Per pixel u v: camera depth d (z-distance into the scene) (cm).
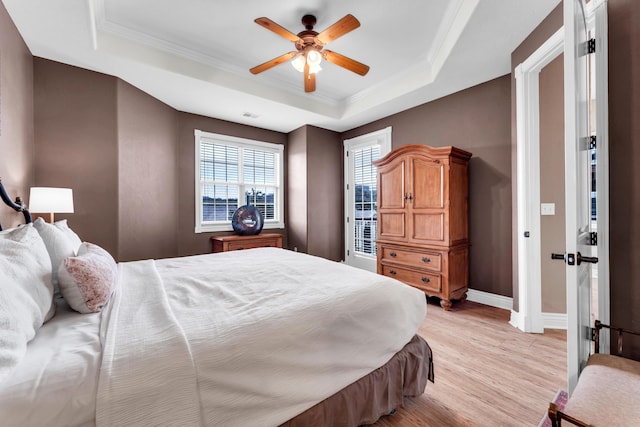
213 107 386
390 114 420
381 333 138
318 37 219
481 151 321
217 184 440
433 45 286
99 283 124
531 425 140
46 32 226
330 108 433
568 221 119
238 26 257
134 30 260
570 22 118
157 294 136
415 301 158
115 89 295
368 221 469
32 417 68
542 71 247
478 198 324
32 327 92
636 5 125
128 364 83
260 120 443
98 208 287
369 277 168
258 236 425
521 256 249
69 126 271
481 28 223
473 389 168
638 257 126
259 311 118
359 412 130
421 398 160
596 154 137
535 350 213
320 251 487
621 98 129
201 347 93
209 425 88
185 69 296
